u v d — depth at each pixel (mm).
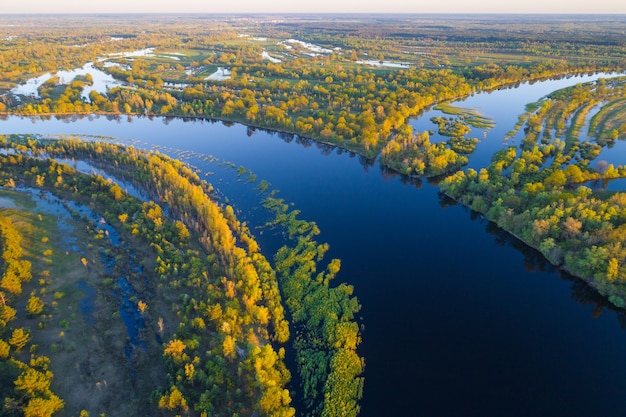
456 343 105750
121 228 146000
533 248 140000
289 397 85000
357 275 130000
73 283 117312
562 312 116562
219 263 124500
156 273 121125
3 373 81875
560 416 87312
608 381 95625
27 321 101938
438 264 137250
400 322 111938
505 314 115812
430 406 89062
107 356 94750
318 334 104812
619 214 131750
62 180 177750
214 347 94875
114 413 81875
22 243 131500
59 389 85938
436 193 185125
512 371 98125
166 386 85938
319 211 169375
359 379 93188
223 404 83562
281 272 127688
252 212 165750
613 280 116125
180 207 155125
